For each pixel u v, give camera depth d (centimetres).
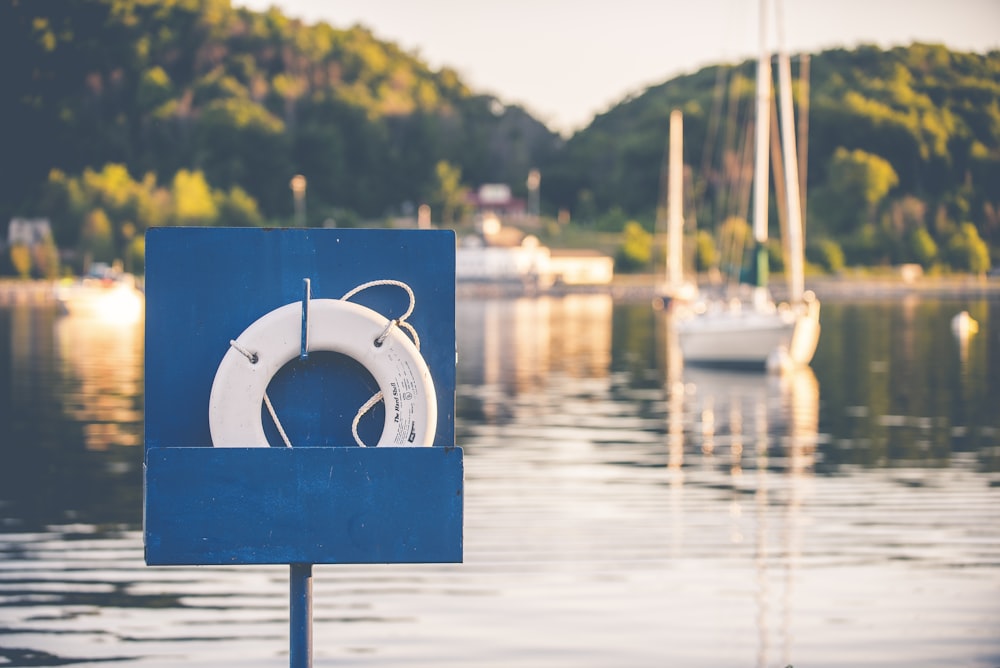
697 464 2075
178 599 1181
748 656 1031
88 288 8531
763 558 1360
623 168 18488
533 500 1708
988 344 5422
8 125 9681
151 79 13925
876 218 8669
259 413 500
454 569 1302
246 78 16938
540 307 10600
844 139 8800
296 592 508
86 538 1448
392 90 19362
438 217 17412
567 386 3641
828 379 3828
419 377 504
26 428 2544
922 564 1335
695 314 4550
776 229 10519
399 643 1054
